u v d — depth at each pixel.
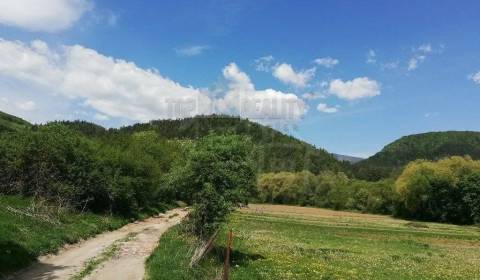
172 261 27.42
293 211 139.75
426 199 136.88
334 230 82.69
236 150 35.88
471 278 36.25
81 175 52.22
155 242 38.72
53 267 25.97
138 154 75.12
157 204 83.94
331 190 172.62
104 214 54.72
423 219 141.00
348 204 163.62
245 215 102.06
